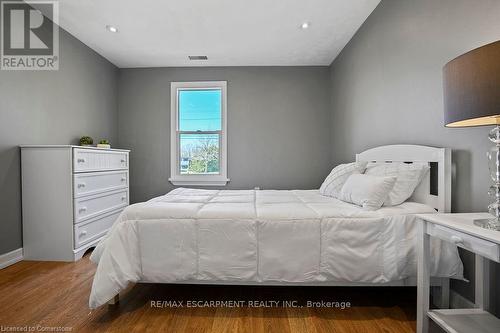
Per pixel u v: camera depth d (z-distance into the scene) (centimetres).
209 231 164
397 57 220
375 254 159
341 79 351
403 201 184
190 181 406
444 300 159
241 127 404
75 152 245
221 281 165
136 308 166
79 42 319
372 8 255
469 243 108
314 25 285
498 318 134
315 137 402
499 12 133
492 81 96
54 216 243
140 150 407
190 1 242
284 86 401
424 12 187
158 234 165
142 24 283
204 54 360
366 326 148
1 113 228
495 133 119
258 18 271
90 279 206
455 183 165
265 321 153
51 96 279
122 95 406
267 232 163
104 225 290
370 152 247
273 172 405
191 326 148
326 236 161
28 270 223
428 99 185
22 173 244
